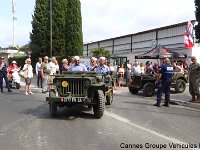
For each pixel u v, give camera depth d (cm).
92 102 1162
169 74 1547
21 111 1317
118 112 1317
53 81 1188
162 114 1307
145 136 911
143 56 2727
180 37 3569
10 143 820
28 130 967
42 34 4634
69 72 1267
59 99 1147
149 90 2016
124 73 2711
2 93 2016
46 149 768
